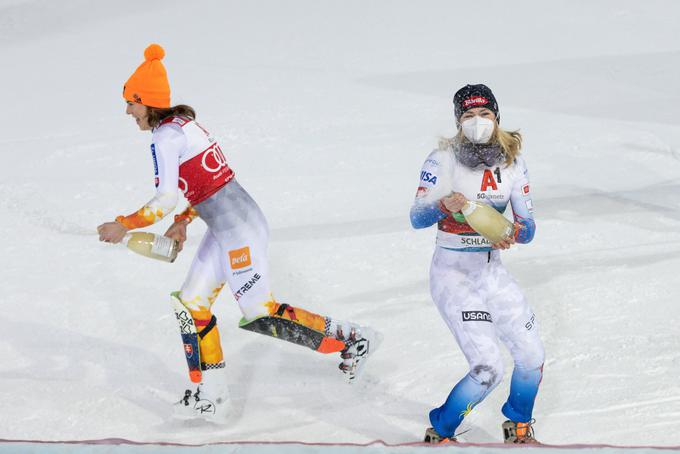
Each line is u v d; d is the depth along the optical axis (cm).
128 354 2050
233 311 2264
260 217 1727
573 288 2211
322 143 3984
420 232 2777
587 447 1025
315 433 1645
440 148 1544
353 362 1795
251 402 1792
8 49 7106
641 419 1606
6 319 2264
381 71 5616
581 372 1795
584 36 6334
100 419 1747
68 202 3316
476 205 1463
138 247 1666
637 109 4431
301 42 6700
